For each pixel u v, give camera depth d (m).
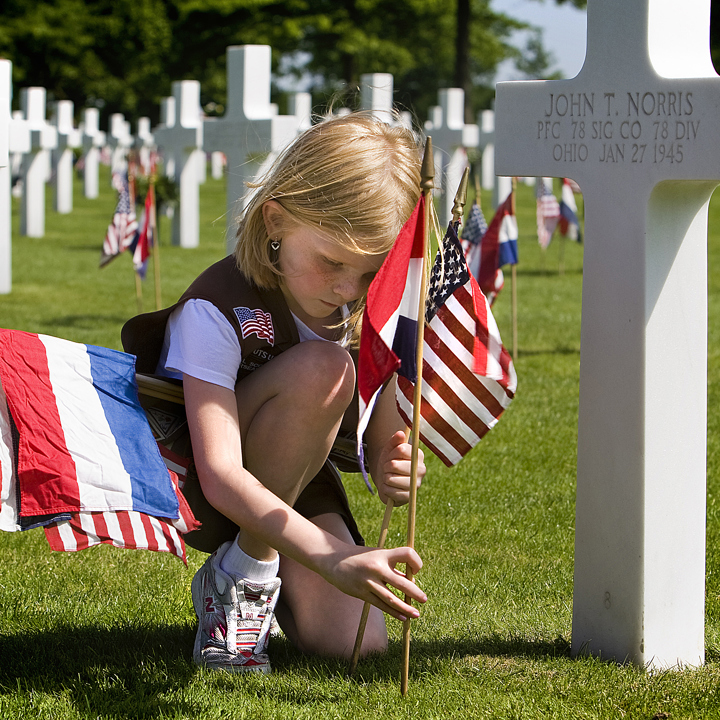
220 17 62.19
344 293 3.31
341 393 3.39
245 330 3.41
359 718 3.17
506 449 7.65
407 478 3.42
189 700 3.29
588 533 3.78
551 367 11.16
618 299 3.62
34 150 25.53
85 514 2.98
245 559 3.54
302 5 61.81
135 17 61.53
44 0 60.66
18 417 3.00
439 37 74.56
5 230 15.63
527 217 35.16
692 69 3.57
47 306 14.53
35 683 3.43
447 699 3.33
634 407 3.60
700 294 3.67
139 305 13.65
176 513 3.12
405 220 3.30
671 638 3.73
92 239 25.66
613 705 3.32
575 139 3.70
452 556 5.25
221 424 3.28
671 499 3.67
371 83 18.17
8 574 4.78
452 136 24.39
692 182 3.48
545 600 4.58
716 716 3.27
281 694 3.37
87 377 3.21
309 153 3.25
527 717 3.21
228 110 12.93
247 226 3.38
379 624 3.77
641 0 3.46
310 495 3.84
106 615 4.22
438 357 3.54
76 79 64.25
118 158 43.03
